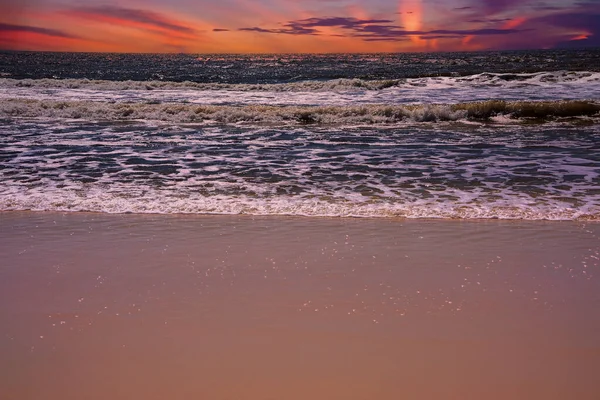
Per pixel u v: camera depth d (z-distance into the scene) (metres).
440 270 4.16
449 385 2.55
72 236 5.11
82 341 3.01
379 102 19.94
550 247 4.73
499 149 10.61
